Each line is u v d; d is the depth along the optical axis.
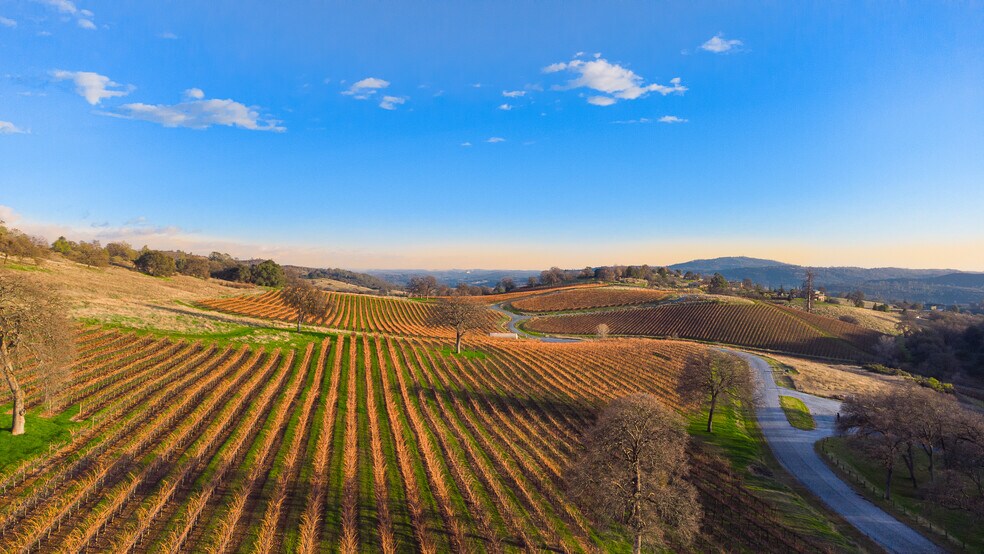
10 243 89.69
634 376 75.44
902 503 41.22
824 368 97.44
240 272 169.00
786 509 38.00
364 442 40.34
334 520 27.95
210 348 58.81
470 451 41.28
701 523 34.66
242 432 38.28
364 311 137.88
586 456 32.38
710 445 50.53
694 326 141.00
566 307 183.88
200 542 24.64
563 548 28.80
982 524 37.28
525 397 60.31
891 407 46.75
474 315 84.62
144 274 130.38
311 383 54.06
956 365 102.50
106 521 25.08
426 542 27.23
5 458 28.31
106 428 34.81
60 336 33.12
